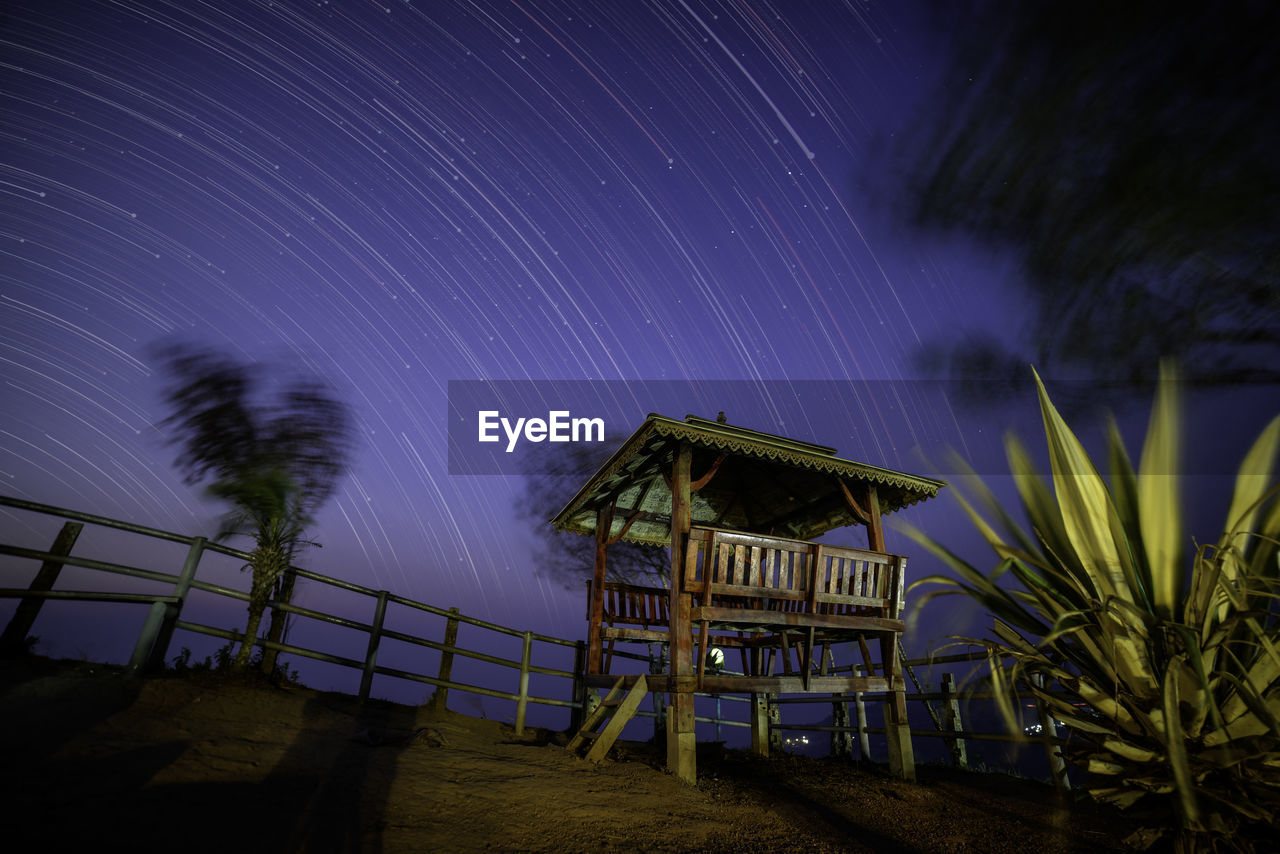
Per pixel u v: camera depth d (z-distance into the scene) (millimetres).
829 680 6730
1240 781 1421
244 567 6770
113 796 3291
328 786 4078
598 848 3846
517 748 6402
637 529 10398
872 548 7492
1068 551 1721
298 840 3229
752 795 5652
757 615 6445
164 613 5926
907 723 7012
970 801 5824
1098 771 1603
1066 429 1762
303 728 5367
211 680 6066
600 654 8734
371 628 7434
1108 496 1686
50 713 4312
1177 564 1550
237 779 3887
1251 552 1574
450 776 4762
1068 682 1662
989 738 5094
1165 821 1551
